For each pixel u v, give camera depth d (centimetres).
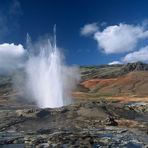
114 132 5472
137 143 4575
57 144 4381
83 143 4425
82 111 6744
